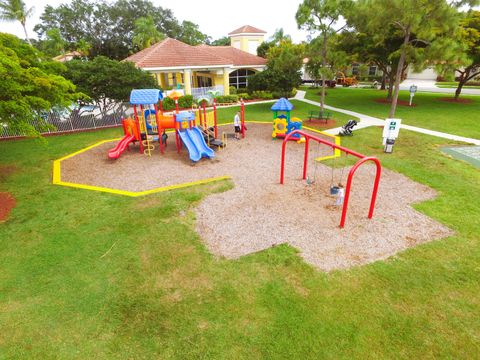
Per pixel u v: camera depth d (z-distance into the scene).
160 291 5.77
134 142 14.79
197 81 38.62
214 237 7.42
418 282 5.87
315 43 18.95
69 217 8.45
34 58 12.09
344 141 15.47
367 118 21.23
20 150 14.69
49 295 5.72
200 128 14.85
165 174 11.48
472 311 5.22
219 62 30.02
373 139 15.77
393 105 17.19
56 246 7.17
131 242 7.28
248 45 45.66
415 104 26.98
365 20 17.14
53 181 10.91
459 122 19.48
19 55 11.09
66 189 10.26
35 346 4.73
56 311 5.36
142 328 5.00
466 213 8.32
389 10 14.84
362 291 5.67
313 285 5.83
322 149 14.25
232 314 5.21
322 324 4.99
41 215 8.57
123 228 7.86
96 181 10.91
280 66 20.44
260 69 36.41
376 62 28.19
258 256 6.69
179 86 33.34
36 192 10.05
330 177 10.88
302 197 9.38
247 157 13.29
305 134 9.54
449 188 9.88
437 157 12.86
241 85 37.91
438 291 5.65
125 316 5.23
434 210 8.51
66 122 18.25
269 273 6.18
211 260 6.60
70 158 13.48
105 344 4.73
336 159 12.75
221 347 4.64
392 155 13.21
